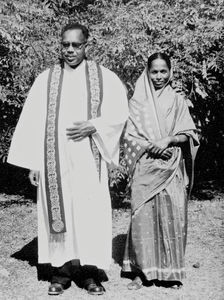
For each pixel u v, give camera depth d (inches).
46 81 172.1
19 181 330.3
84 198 167.3
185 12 262.2
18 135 174.2
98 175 169.5
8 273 186.9
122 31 254.1
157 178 170.7
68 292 171.9
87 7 306.8
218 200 293.1
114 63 253.0
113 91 172.7
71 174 168.1
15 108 287.1
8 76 272.2
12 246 217.2
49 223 170.7
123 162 263.1
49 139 168.6
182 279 174.6
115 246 217.3
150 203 172.6
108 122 168.4
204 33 253.0
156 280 179.6
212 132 307.1
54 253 171.3
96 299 166.6
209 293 169.9
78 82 169.8
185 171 179.9
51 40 278.2
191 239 225.1
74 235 170.6
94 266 174.9
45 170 169.8
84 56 173.3
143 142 172.1
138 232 172.7
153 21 257.1
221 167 331.6
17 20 259.8
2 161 307.4
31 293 171.0
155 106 173.0
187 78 262.1
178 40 254.2
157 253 173.3
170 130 173.2
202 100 286.5
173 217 170.7
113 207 281.7
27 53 265.4
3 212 271.3
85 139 167.9
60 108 168.4
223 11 260.2
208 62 260.7
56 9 303.1
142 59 253.0
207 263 196.7
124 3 291.0
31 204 291.6
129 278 183.9
